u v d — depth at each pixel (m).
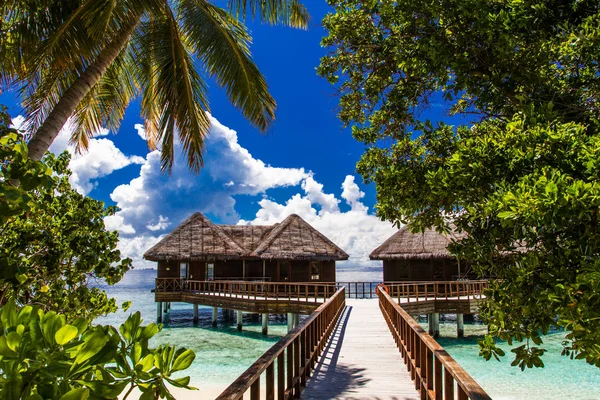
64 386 1.41
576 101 4.06
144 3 6.43
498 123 4.79
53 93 7.16
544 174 2.60
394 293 20.05
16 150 2.56
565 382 11.16
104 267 5.00
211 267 26.33
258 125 8.80
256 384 3.88
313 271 24.95
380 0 4.91
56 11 6.25
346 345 9.68
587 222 2.50
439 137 5.50
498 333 3.43
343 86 6.11
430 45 4.43
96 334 1.45
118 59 8.16
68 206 4.98
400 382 6.58
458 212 4.16
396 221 5.41
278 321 24.39
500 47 3.99
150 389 1.63
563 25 3.79
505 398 9.98
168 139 7.92
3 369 1.33
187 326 22.09
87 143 8.91
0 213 2.38
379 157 5.89
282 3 8.48
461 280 19.31
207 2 8.40
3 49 5.81
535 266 2.85
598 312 2.39
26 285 4.18
